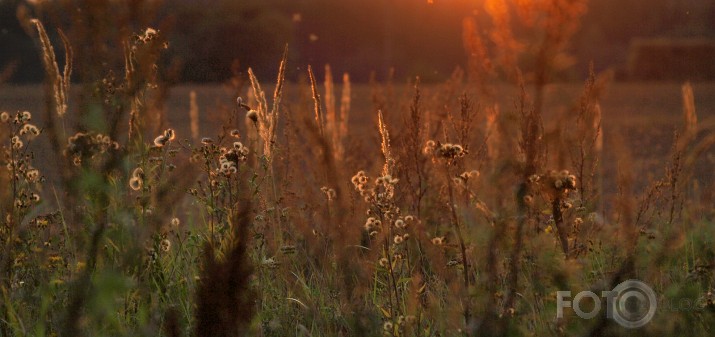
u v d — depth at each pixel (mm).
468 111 8641
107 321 6262
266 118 7773
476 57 6121
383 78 81062
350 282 6867
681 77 68000
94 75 5586
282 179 8930
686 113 9164
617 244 7609
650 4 116875
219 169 7160
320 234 7738
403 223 6754
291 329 7070
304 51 88562
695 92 48844
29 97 45062
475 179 7648
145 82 6055
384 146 6965
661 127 27438
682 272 7672
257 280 7160
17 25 69938
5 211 7293
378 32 89812
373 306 7094
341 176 7820
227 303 5875
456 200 7637
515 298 6348
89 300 5754
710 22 116688
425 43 86562
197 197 7395
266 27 72562
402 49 87062
